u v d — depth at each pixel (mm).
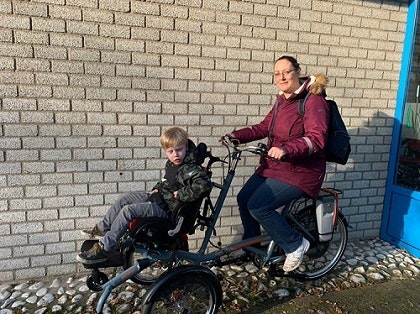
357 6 3443
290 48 3297
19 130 2678
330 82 3488
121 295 2680
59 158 2807
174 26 2920
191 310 2320
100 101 2834
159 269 2889
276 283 2941
